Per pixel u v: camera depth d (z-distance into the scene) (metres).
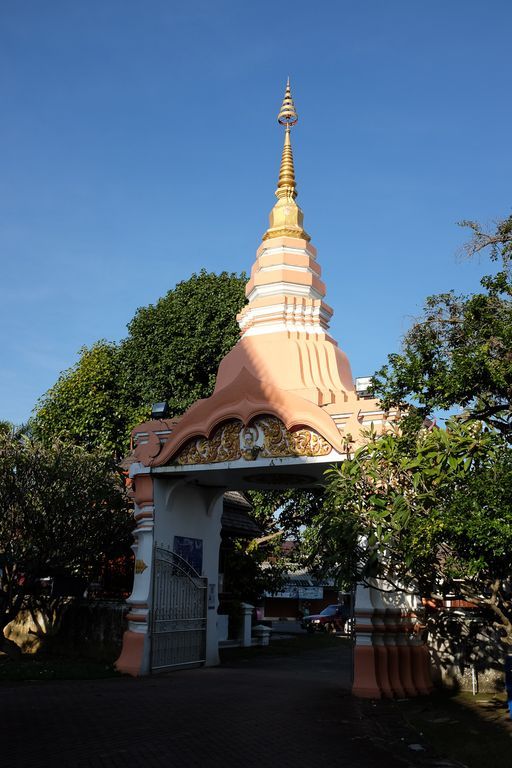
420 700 13.28
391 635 14.09
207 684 13.98
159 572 16.31
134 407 29.45
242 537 26.52
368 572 10.42
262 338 17.09
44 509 16.83
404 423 10.93
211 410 15.77
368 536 10.44
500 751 9.25
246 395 15.38
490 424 10.87
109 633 17.88
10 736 8.77
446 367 10.72
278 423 15.14
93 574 19.30
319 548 11.80
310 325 17.52
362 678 13.49
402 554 10.38
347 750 9.27
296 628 42.19
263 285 18.08
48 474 17.05
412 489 10.77
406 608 14.32
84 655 18.12
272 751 8.89
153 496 16.47
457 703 12.98
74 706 10.86
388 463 10.79
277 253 18.33
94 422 29.58
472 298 11.21
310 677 16.19
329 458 14.48
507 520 8.51
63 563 17.38
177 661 16.56
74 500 17.12
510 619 10.48
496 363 10.42
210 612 17.95
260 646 24.77
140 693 12.40
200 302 29.25
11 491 16.88
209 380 28.81
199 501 18.05
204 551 18.08
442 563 10.55
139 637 15.68
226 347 28.56
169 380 28.44
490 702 13.09
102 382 30.09
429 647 14.98
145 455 16.58
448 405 10.59
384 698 13.27
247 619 24.44
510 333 10.11
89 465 17.75
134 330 29.89
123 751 8.36
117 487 19.00
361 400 14.74
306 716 11.14
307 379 16.22
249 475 16.44
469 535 8.65
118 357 30.39
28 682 13.66
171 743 8.88
